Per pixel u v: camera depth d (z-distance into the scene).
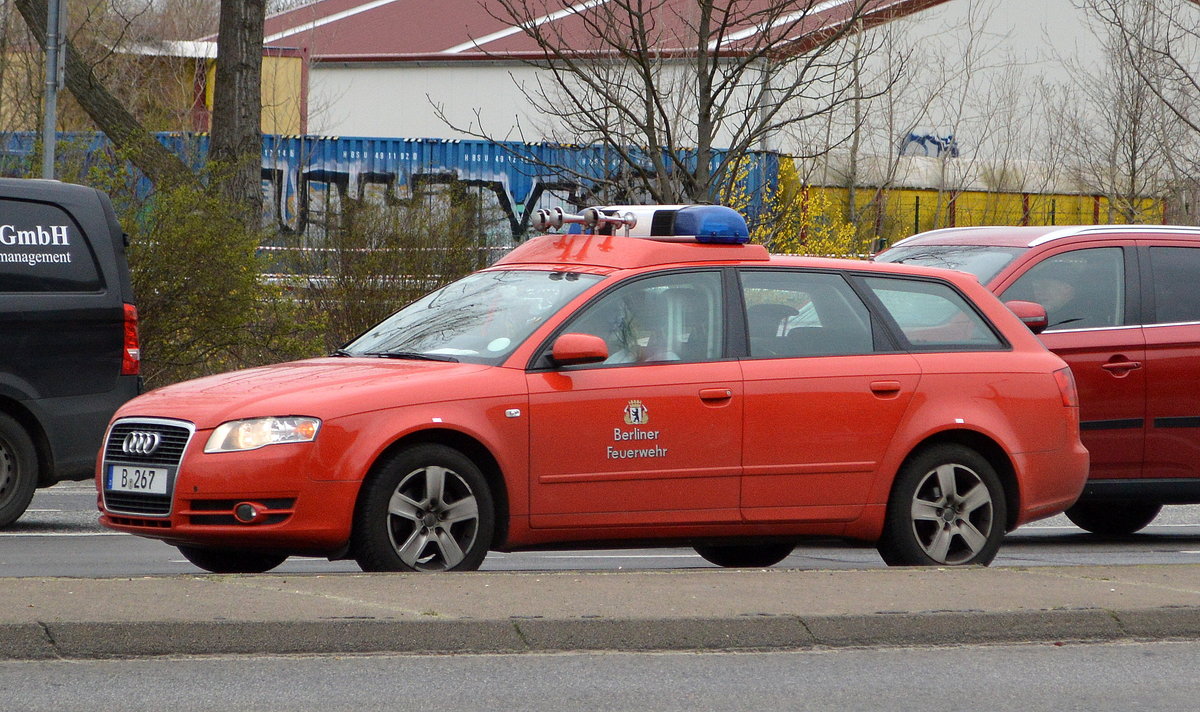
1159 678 13.59
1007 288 23.03
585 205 44.47
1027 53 79.62
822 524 17.81
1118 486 22.86
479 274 19.08
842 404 17.77
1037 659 14.24
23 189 22.23
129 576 15.72
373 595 14.78
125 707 11.88
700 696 12.59
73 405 22.33
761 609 14.76
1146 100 62.41
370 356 17.72
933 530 18.30
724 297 17.77
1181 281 23.69
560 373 16.83
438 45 84.31
